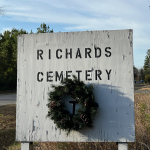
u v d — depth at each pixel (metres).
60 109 3.06
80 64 3.17
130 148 3.84
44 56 3.26
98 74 3.13
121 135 3.03
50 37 3.26
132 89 3.04
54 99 3.05
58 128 3.15
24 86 3.27
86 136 3.10
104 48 3.13
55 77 3.21
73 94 3.09
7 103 14.20
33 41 3.30
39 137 3.19
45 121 3.19
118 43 3.11
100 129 3.08
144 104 5.99
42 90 3.23
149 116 5.20
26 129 3.22
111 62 3.11
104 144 3.78
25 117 3.23
